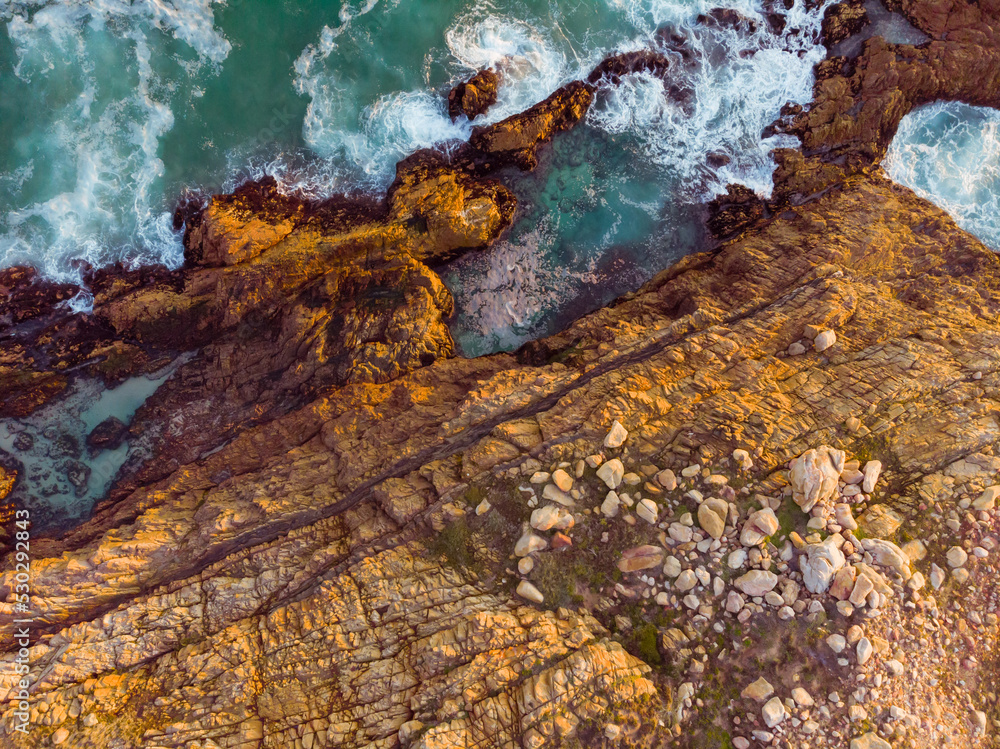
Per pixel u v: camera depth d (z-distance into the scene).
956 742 9.96
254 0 17.06
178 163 16.84
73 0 16.50
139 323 16.12
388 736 10.09
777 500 11.16
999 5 17.25
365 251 16.42
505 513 11.80
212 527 12.58
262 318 16.23
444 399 14.52
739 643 10.48
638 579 11.11
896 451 11.54
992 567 10.83
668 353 13.25
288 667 10.80
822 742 9.82
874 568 10.58
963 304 13.77
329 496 12.85
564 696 9.93
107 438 15.66
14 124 16.44
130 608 11.90
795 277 14.56
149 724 10.58
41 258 16.39
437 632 10.81
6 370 15.79
